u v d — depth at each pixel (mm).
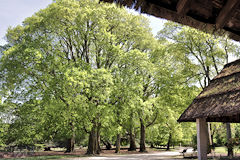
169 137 40594
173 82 20922
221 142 31750
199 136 9484
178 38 21312
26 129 23281
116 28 25688
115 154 26234
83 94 21109
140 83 23953
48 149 37438
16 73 20203
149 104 24875
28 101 21453
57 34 23172
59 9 20875
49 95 20312
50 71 21828
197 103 10234
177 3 1848
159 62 26734
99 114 22344
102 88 20172
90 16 21703
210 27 2068
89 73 20812
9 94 22141
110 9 23578
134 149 35625
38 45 21094
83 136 37656
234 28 2119
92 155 23219
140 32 26156
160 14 1970
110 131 23000
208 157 16734
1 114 22953
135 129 36719
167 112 29547
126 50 28672
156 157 21031
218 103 8727
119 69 23938
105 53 24062
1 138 23156
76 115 20484
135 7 1940
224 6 1825
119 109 22641
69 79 18766
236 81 9133
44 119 23359
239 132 21906
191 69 21141
